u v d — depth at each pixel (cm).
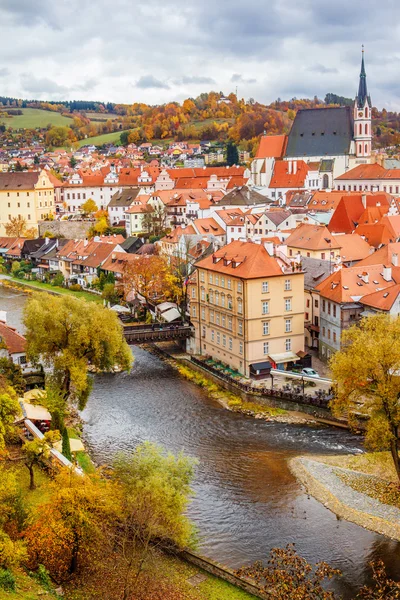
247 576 6275
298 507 7869
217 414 10981
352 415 8719
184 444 9738
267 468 8900
